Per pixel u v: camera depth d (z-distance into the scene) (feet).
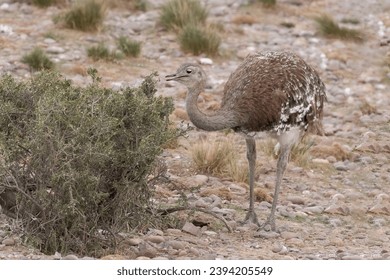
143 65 189.78
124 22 216.13
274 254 106.11
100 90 107.65
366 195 137.80
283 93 116.78
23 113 106.11
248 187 136.56
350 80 195.00
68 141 100.83
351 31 220.23
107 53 188.75
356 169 149.18
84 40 199.31
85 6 205.67
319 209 128.47
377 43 218.79
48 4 217.36
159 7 230.07
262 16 231.30
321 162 149.59
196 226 115.85
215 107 168.25
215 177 139.85
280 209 127.24
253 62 121.29
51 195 100.42
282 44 212.23
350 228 122.52
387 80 196.13
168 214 113.50
